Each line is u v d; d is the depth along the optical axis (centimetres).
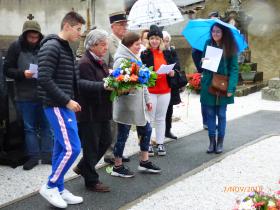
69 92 438
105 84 457
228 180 532
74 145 435
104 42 474
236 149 660
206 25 674
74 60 449
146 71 472
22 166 597
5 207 458
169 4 767
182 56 1464
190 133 785
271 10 1428
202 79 641
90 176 491
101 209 449
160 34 601
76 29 432
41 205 463
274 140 711
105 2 1395
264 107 1022
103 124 489
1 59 580
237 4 1281
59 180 446
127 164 602
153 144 686
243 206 346
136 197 482
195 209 449
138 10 762
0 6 1463
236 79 627
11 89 622
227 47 614
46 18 1453
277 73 1418
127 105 511
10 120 626
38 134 609
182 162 610
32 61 577
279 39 1427
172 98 711
